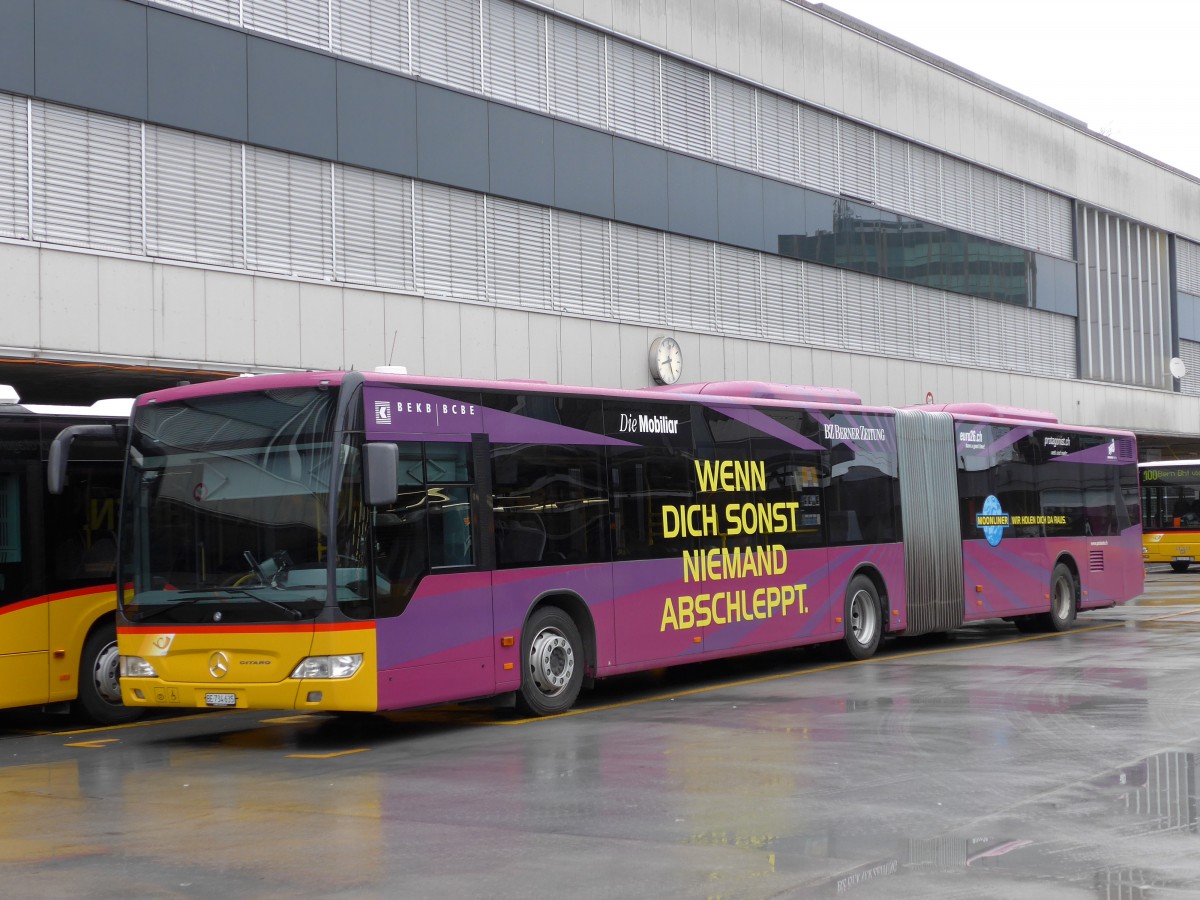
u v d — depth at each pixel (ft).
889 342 112.57
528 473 45.21
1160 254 153.07
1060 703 43.73
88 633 46.29
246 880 23.75
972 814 27.71
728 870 23.61
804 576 57.57
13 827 28.68
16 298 59.00
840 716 41.93
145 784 33.88
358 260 74.02
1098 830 26.17
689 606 51.34
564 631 45.96
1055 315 135.44
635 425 49.98
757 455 55.77
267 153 70.08
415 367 75.51
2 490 44.09
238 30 68.54
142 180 64.90
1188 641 65.62
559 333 84.02
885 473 63.21
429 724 44.09
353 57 73.97
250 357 67.72
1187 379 157.07
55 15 61.67
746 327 98.73
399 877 23.68
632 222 89.97
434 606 41.06
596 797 30.25
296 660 38.55
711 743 37.35
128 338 62.85
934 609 65.26
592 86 87.92
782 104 102.83
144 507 41.47
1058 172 135.33
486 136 80.69
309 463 39.37
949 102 120.26
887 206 112.88
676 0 93.50
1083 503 77.05
